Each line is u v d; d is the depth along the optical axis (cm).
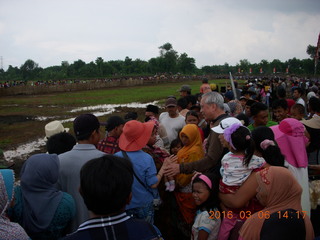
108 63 10506
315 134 416
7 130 1341
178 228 372
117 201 147
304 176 297
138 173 289
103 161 155
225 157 258
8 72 13562
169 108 532
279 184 211
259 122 430
